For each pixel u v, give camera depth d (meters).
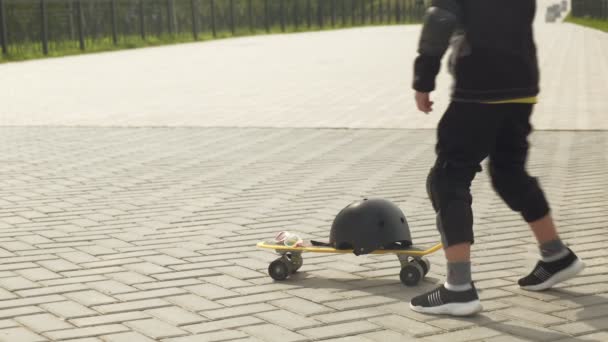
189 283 5.66
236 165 10.44
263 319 4.93
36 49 38.19
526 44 4.96
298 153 11.30
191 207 8.12
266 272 5.93
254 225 7.37
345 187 9.01
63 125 14.53
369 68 26.91
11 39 36.81
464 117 4.89
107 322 4.88
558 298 5.27
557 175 9.47
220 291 5.48
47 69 29.67
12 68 30.62
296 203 8.25
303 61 30.78
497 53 4.82
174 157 11.09
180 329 4.76
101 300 5.30
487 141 4.95
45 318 4.96
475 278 5.73
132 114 15.99
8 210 8.09
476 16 4.83
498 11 4.85
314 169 10.09
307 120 14.70
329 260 6.26
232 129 13.77
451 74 4.96
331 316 4.97
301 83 22.02
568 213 7.66
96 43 42.88
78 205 8.27
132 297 5.36
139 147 11.98
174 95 19.45
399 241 5.61
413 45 40.84
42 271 5.98
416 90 4.86
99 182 9.45
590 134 12.46
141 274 5.89
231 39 52.91
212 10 55.34
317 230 7.14
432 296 4.98
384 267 6.04
